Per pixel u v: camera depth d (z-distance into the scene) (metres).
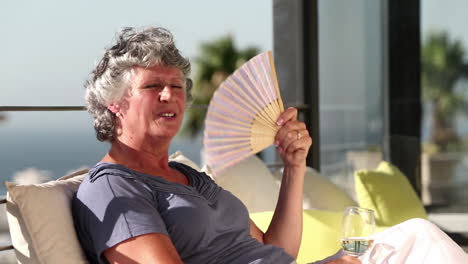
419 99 7.23
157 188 2.45
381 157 7.18
